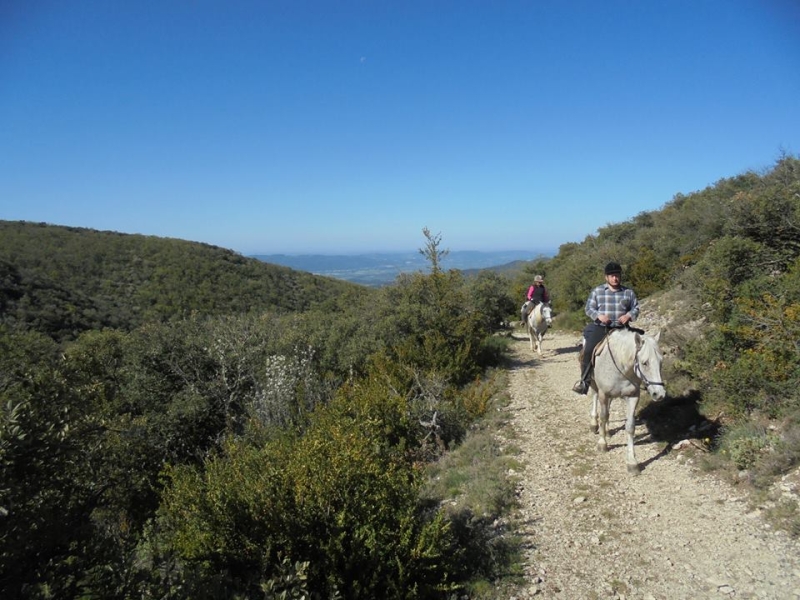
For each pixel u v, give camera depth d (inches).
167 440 391.2
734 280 384.5
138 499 328.2
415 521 180.4
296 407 389.7
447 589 161.9
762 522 180.1
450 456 294.8
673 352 370.9
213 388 455.5
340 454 192.7
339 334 533.3
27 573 121.0
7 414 125.0
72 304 1294.3
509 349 657.0
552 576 172.4
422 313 516.4
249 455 239.8
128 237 2335.1
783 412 228.7
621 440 284.2
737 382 251.4
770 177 701.3
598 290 276.4
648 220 1135.0
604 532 194.5
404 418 313.3
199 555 175.0
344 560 164.1
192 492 212.8
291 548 165.8
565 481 241.8
